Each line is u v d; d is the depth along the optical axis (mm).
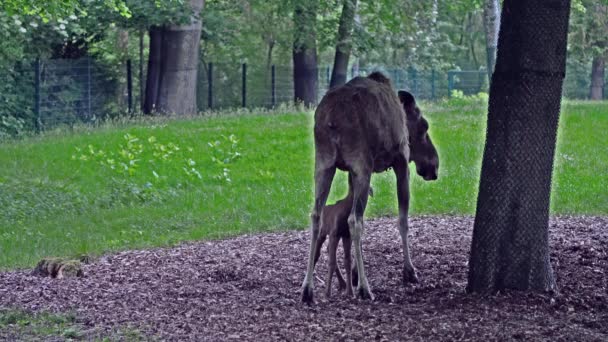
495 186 9539
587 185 18047
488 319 8695
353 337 8148
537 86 9398
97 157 21312
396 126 10117
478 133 23047
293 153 21734
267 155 21484
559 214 15789
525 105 9414
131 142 21562
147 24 30125
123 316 9219
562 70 9477
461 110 27484
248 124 24938
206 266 12094
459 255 12336
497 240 9578
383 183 18359
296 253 12828
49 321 9031
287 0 32094
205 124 25156
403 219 10656
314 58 34906
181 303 9836
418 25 36156
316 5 32406
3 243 14555
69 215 16969
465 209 16312
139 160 21078
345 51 33469
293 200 17359
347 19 33156
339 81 34625
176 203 17703
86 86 31828
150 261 12586
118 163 20688
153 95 32750
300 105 29547
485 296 9523
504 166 9492
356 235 9664
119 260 12766
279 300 9898
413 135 11148
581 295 9633
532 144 9453
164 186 19438
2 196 17797
